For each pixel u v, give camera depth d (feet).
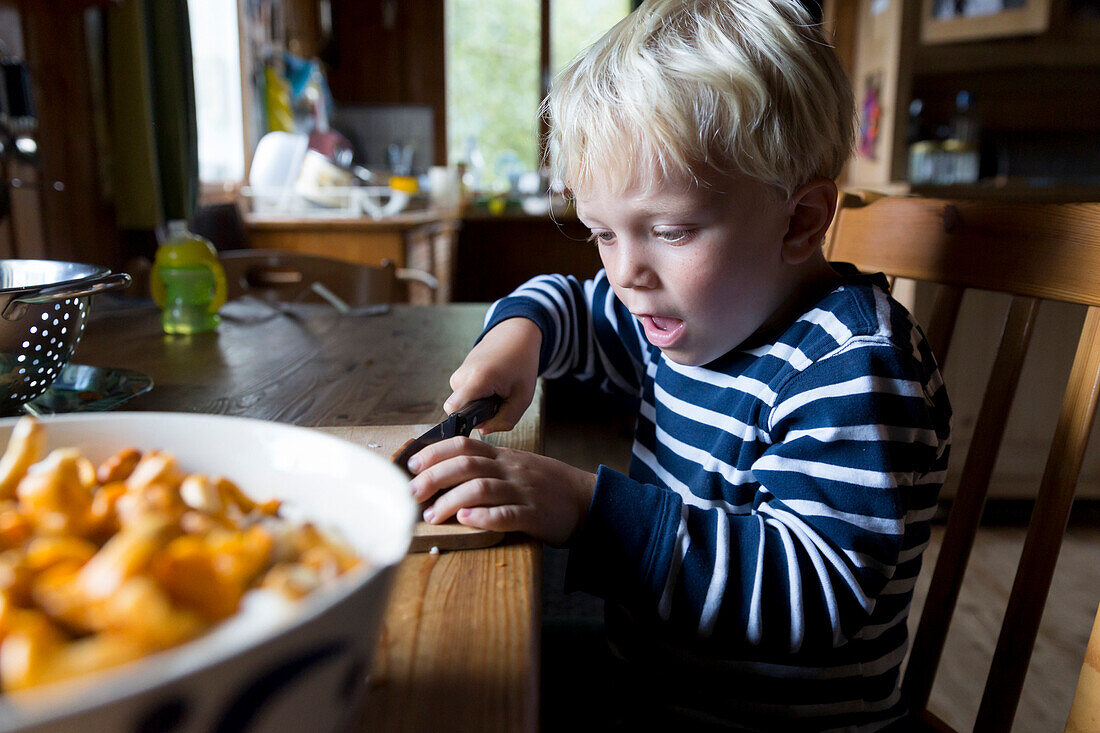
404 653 1.12
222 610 0.70
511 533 1.57
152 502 0.84
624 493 1.80
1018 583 2.16
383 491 0.97
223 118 10.23
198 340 3.46
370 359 3.05
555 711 2.34
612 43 2.19
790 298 2.31
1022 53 8.84
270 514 1.00
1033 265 2.29
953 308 2.63
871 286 2.25
